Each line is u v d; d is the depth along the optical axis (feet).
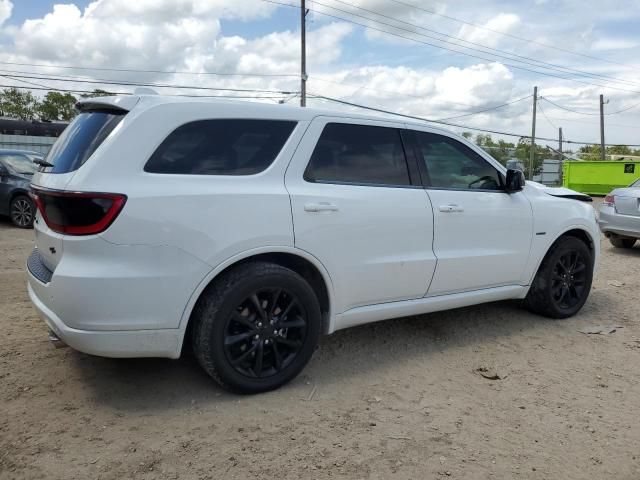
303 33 94.43
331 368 13.06
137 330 9.96
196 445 9.55
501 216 15.20
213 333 10.61
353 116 12.99
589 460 9.59
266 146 11.57
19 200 36.04
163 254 9.96
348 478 8.79
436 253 13.89
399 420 10.71
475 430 10.45
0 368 12.21
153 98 10.68
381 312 13.26
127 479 8.55
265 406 11.05
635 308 19.22
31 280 11.18
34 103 192.75
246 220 10.76
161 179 10.18
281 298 11.52
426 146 14.24
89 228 9.61
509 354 14.43
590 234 17.83
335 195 12.09
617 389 12.51
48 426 9.97
